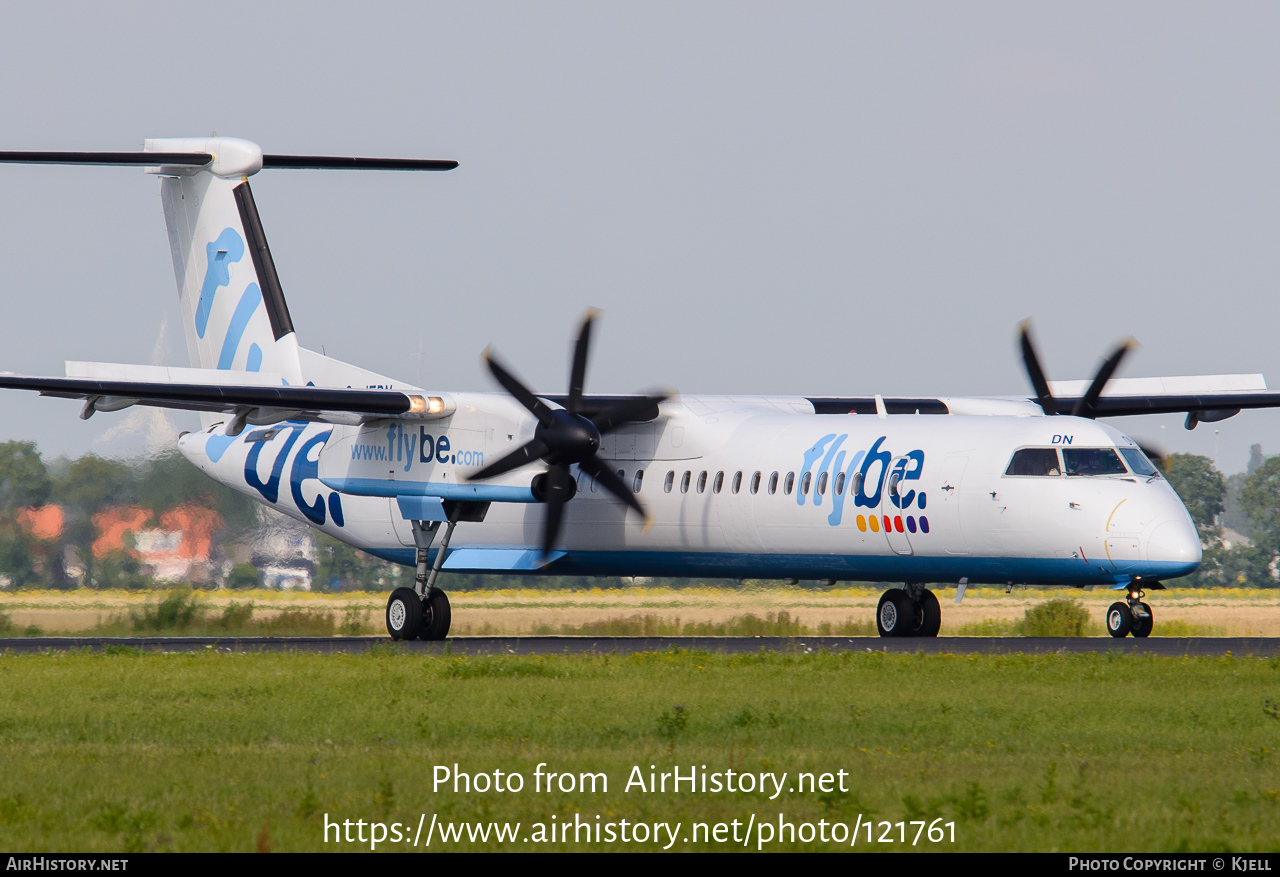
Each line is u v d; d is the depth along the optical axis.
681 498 93.44
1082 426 82.38
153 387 85.38
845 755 43.59
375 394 89.44
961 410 100.88
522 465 87.88
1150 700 54.22
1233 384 103.56
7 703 57.59
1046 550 80.38
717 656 72.50
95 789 38.69
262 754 44.28
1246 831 33.69
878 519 85.12
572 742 46.34
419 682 62.44
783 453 90.31
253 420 91.94
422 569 96.12
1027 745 45.34
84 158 100.06
